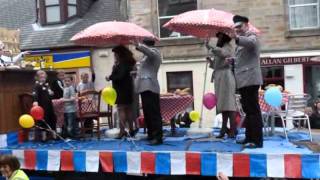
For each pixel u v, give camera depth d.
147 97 7.64
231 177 6.69
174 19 8.33
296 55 16.84
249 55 6.83
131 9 18.31
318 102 11.31
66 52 19.72
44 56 19.92
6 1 22.78
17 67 8.86
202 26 8.11
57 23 20.67
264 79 17.27
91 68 19.39
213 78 8.15
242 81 6.86
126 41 8.88
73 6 20.78
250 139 7.06
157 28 18.08
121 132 8.59
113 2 21.11
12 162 5.68
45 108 8.55
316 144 7.31
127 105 8.49
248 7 17.27
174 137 8.48
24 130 8.83
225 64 7.92
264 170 6.37
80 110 8.62
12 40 10.10
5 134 8.38
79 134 8.77
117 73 8.23
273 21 17.14
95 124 10.22
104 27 8.27
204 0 17.53
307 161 6.25
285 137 7.99
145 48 7.56
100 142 8.16
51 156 7.42
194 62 17.64
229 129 8.17
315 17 17.17
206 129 8.86
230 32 8.11
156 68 7.74
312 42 16.91
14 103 8.72
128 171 6.97
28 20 21.47
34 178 7.78
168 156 6.78
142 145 7.56
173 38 17.88
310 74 16.92
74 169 7.26
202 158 6.63
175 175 6.93
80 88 10.41
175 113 8.56
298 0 17.22
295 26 17.28
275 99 6.98
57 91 9.50
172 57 17.92
